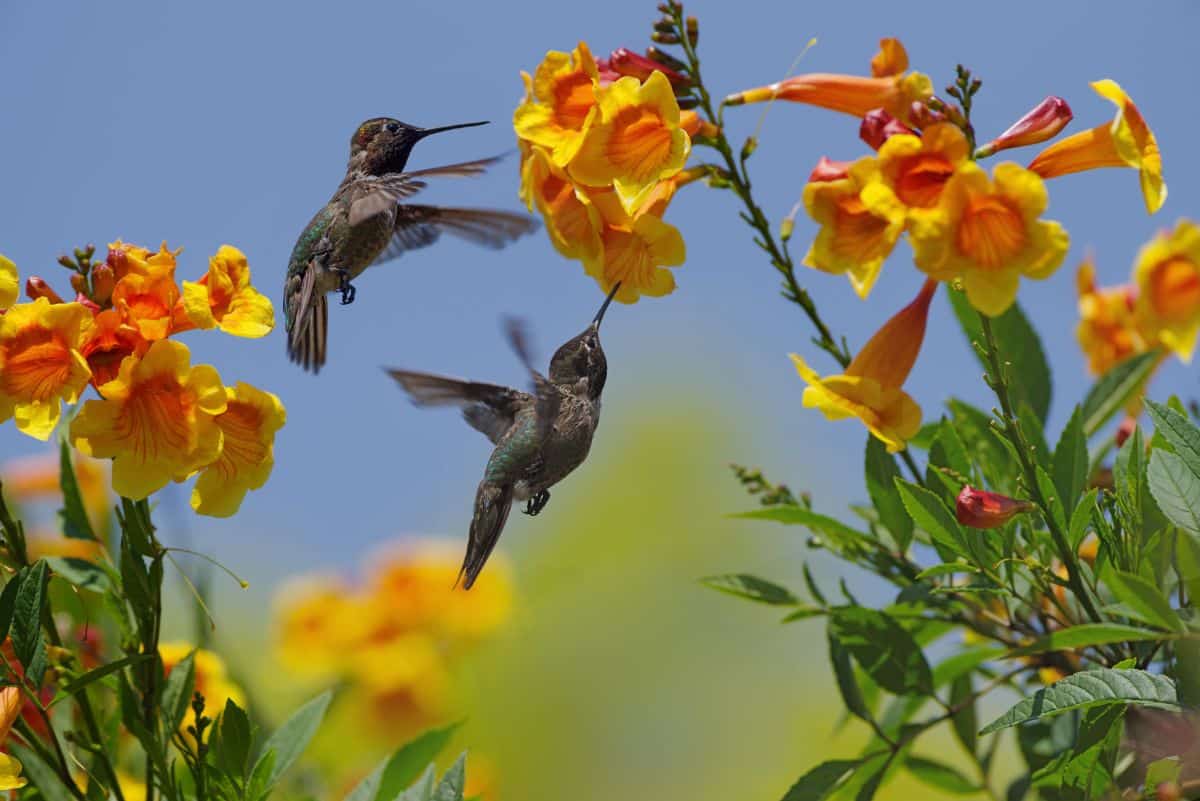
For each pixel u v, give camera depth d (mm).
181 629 11625
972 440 9086
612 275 8117
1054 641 7094
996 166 6457
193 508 7871
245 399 7934
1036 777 7527
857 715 8391
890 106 7941
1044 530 8227
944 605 8586
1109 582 7527
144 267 7637
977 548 7680
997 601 9086
